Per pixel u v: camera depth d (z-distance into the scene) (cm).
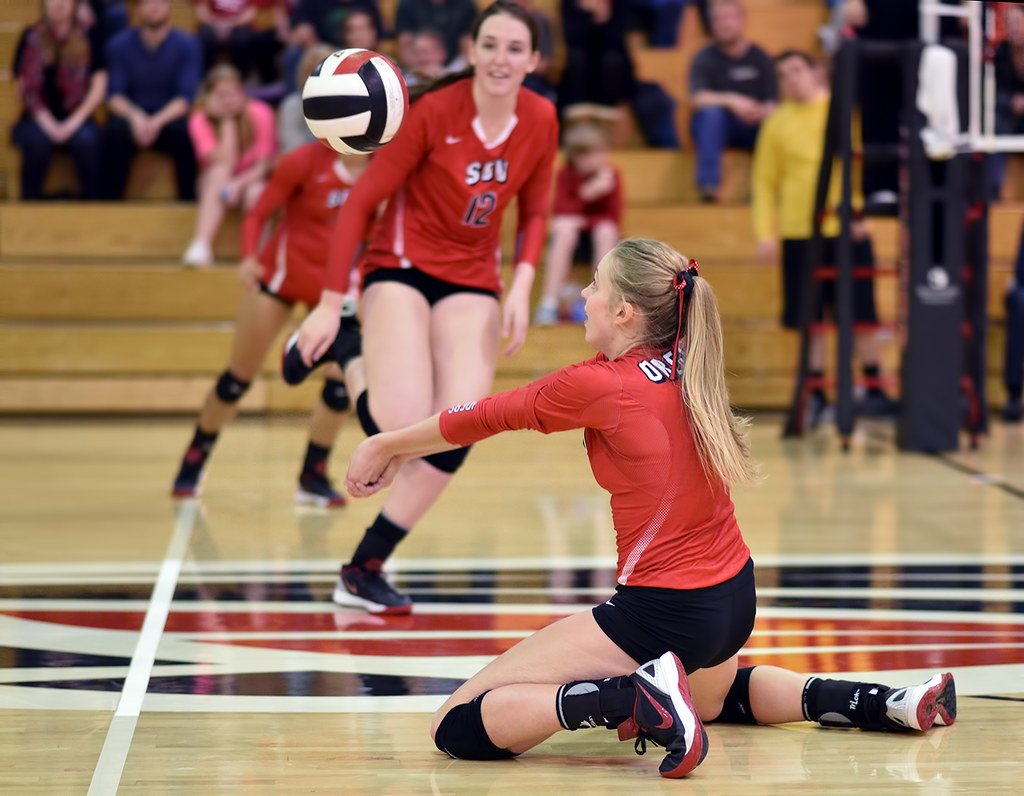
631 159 1917
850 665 714
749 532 1089
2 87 1931
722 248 1875
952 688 598
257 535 1077
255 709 639
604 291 567
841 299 1521
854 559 988
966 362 1628
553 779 542
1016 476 1359
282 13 1933
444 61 1809
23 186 1866
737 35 1862
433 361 809
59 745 584
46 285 1798
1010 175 1970
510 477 1380
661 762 558
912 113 1478
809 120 1656
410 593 885
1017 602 858
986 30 1416
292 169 1105
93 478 1347
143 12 1836
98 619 814
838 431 1534
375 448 584
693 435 552
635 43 2031
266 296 1137
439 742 570
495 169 800
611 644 553
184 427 1709
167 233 1862
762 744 587
